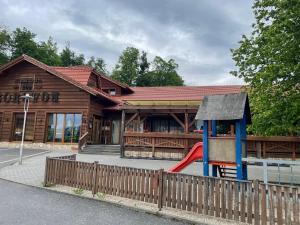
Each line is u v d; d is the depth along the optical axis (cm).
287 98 852
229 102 799
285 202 500
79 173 827
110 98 2317
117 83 2658
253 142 1454
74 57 6009
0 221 533
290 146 1408
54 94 2236
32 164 1332
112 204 696
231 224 543
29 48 4297
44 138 2195
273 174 1200
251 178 1088
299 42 794
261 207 523
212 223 550
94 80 2597
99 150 1962
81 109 2156
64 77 2128
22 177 1016
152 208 656
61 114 2214
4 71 2342
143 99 2470
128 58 5700
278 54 849
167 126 2333
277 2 838
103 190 766
